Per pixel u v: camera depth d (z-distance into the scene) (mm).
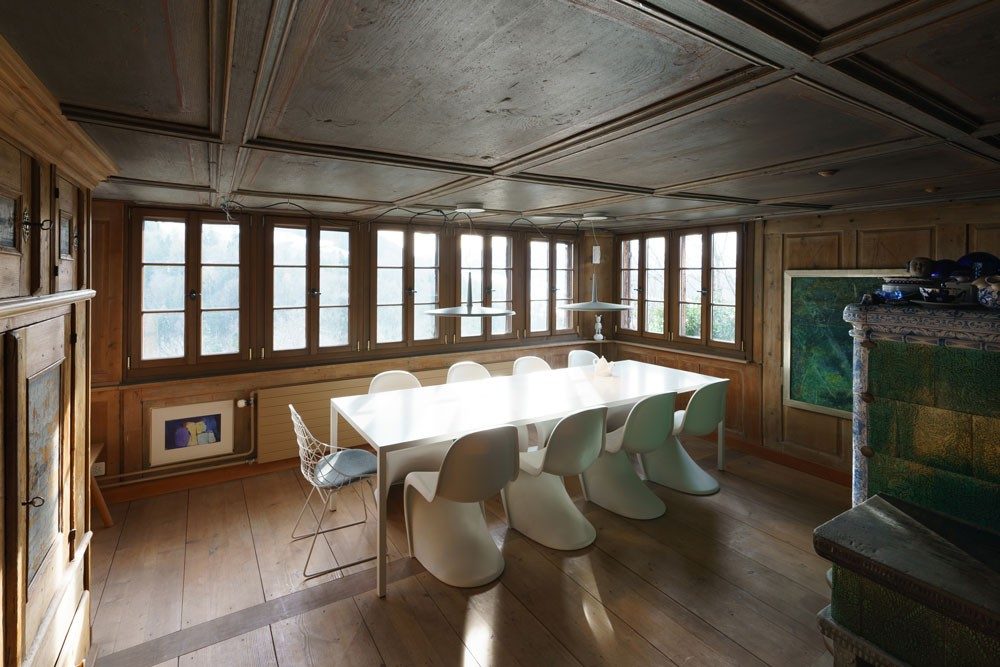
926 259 1504
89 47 1270
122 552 3135
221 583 2826
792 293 4684
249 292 4469
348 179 2926
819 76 1430
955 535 1064
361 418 3307
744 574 2900
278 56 1317
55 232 1777
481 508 3279
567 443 3113
